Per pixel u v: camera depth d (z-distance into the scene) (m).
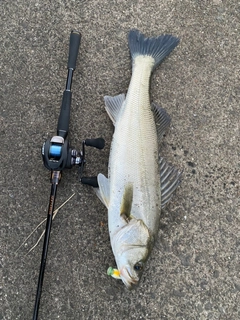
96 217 0.82
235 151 0.88
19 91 0.86
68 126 0.79
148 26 0.92
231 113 0.90
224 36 0.94
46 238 0.74
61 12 0.91
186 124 0.88
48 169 0.78
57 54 0.89
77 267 0.79
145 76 0.84
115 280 0.79
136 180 0.77
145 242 0.74
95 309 0.78
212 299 0.81
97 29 0.91
